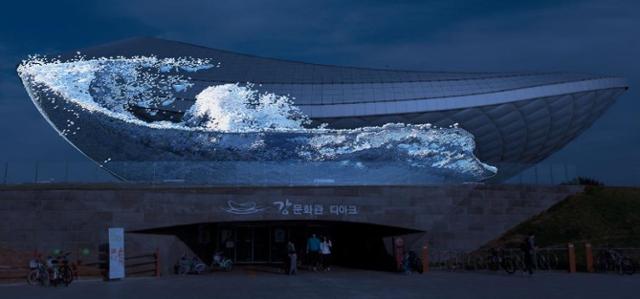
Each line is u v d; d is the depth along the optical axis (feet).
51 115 132.46
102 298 57.88
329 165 105.91
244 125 130.21
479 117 143.74
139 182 99.45
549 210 108.88
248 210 96.94
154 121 133.59
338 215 98.99
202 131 127.03
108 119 127.95
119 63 138.41
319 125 137.28
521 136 151.84
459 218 102.63
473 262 95.86
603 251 86.12
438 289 64.90
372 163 108.17
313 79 148.05
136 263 89.66
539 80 148.56
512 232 104.53
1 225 91.04
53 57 139.85
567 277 78.07
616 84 151.33
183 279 81.92
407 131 121.80
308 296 58.95
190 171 103.81
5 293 63.16
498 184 106.42
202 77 143.95
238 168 103.71
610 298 54.85
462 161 117.08
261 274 91.81
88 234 91.56
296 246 114.62
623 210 104.17
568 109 150.30
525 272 86.28
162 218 94.17
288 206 97.91
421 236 101.30
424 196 102.01
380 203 100.48
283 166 104.47
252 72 150.30
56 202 92.02
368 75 154.30
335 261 116.16
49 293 63.05
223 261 101.55
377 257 105.91
